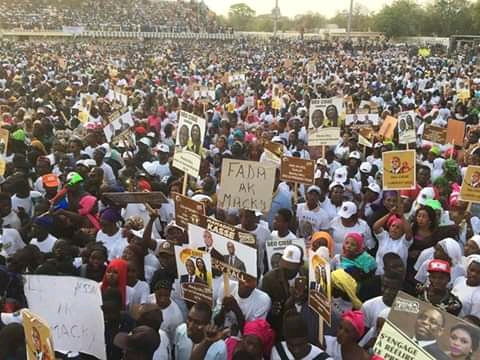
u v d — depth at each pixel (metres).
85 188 9.09
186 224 6.51
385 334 4.01
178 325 5.67
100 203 8.91
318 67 40.84
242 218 7.58
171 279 6.34
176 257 5.60
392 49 68.19
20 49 48.75
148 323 4.95
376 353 4.02
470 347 3.73
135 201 7.42
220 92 24.80
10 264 6.41
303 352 4.74
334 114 11.41
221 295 5.96
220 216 8.04
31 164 11.41
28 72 29.34
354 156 11.52
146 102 20.00
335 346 5.28
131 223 7.41
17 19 73.06
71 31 70.44
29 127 14.47
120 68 35.69
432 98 23.98
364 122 16.75
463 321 3.77
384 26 92.31
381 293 6.18
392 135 13.65
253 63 46.38
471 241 6.64
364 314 5.67
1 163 9.48
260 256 7.56
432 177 11.27
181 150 8.78
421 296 5.96
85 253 6.66
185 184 8.79
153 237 7.59
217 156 12.09
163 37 79.81
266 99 22.48
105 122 15.44
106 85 26.62
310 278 5.20
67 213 8.00
